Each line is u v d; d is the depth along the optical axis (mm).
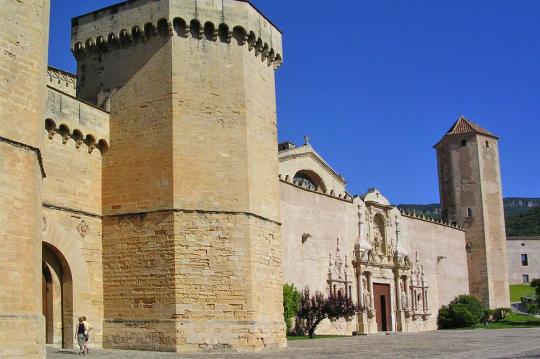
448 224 69000
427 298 62031
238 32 30234
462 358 23594
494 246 71625
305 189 46625
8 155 19281
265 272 29859
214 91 29328
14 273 19000
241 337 27438
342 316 45719
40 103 20672
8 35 19703
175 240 27578
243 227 28656
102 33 30688
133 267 28203
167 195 28078
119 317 28078
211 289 27609
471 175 72500
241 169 29141
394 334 50375
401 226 60094
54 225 26969
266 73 32438
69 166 28031
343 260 50094
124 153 29406
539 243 111625
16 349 18516
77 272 27703
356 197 53281
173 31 29234
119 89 30078
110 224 29047
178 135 28500
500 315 68688
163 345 26828
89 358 22984
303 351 27891
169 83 28906
